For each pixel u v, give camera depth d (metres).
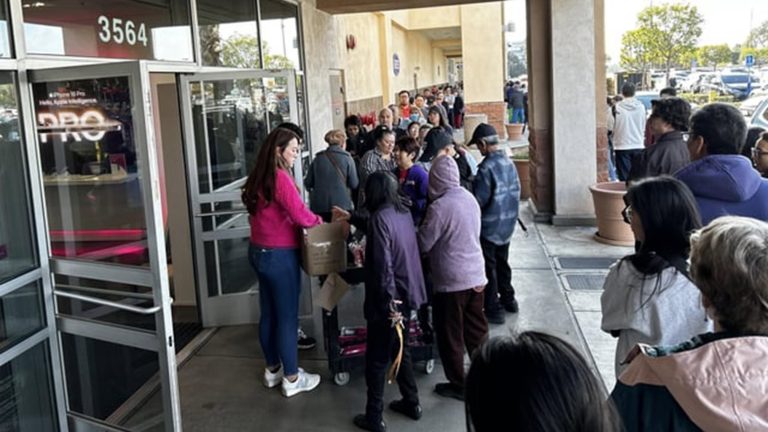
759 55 28.30
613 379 3.96
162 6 4.79
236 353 4.71
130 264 3.04
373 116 13.20
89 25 3.84
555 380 0.98
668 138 3.71
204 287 5.23
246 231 5.23
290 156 3.80
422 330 4.21
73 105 3.09
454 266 3.59
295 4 7.98
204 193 5.15
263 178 3.75
